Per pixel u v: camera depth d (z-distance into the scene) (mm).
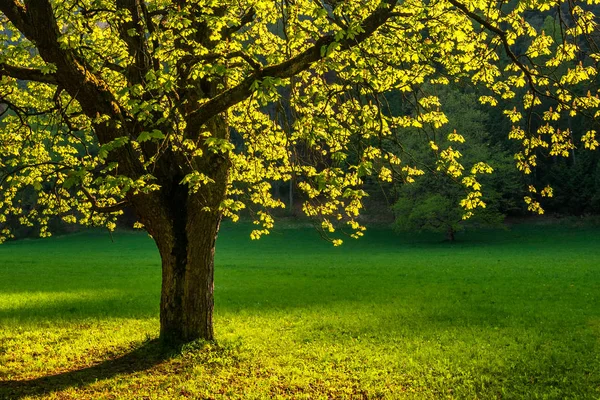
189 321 11953
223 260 42156
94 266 37031
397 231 55906
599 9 53406
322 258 43344
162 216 11367
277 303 20281
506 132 62531
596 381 9742
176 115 9648
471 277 27422
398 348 12570
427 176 51156
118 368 10875
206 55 9531
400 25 10203
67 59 9055
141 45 9781
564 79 8492
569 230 58781
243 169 13242
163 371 10570
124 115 10133
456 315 16875
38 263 39438
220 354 11648
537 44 8805
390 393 9227
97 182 7223
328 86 11492
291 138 9664
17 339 14000
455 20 9164
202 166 11438
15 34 11531
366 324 15617
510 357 11438
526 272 28891
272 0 9438
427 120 10500
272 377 10141
